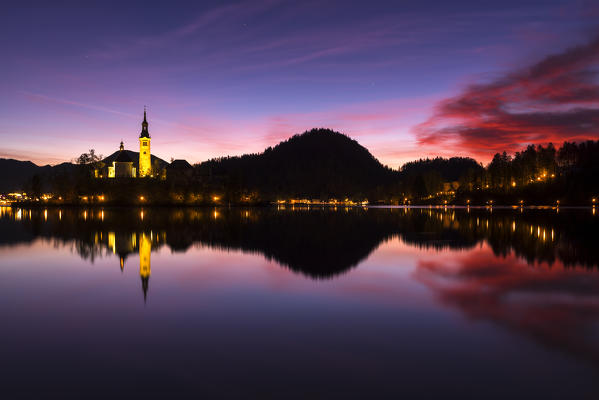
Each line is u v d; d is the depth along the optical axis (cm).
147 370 801
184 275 1777
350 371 795
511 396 697
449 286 1553
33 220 6028
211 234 3731
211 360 849
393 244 2939
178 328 1058
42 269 1934
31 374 785
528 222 5312
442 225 4928
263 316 1164
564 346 929
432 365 824
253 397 689
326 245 2888
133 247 2766
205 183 17988
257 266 2006
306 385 734
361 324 1089
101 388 727
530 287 1532
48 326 1077
